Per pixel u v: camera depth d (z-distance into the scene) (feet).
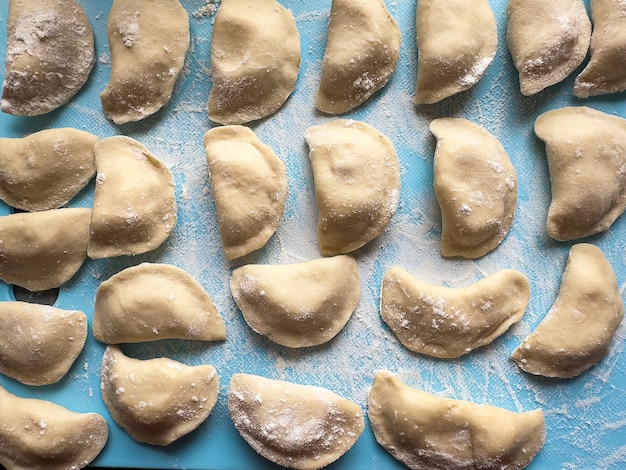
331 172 0.97
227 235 0.98
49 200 1.02
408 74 1.03
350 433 0.95
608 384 0.97
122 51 1.01
